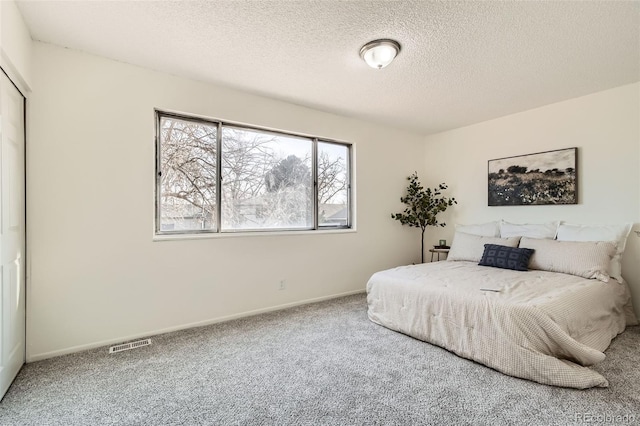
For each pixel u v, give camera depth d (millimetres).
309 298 3570
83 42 2209
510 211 3807
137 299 2535
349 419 1509
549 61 2463
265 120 3242
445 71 2643
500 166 3875
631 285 2895
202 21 1969
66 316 2258
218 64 2537
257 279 3184
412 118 3967
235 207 3150
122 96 2484
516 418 1498
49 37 2143
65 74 2266
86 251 2332
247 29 2053
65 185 2258
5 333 1759
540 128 3523
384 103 3418
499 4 1789
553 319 1905
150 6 1825
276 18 1935
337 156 3957
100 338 2379
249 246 3137
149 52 2348
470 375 1911
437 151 4664
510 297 2113
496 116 3859
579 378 1718
